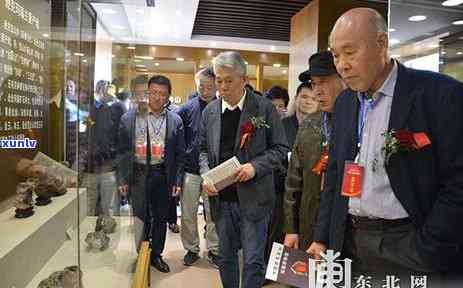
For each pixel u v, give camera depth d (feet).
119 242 6.31
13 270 4.06
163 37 25.68
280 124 7.30
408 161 3.81
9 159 4.93
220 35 26.37
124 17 8.59
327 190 4.97
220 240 7.36
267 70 30.19
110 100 7.15
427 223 3.74
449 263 3.73
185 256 11.66
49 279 4.25
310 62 6.24
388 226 4.00
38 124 5.60
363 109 4.33
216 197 7.23
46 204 4.99
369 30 3.77
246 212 6.89
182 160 11.28
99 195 5.98
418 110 3.83
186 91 30.58
